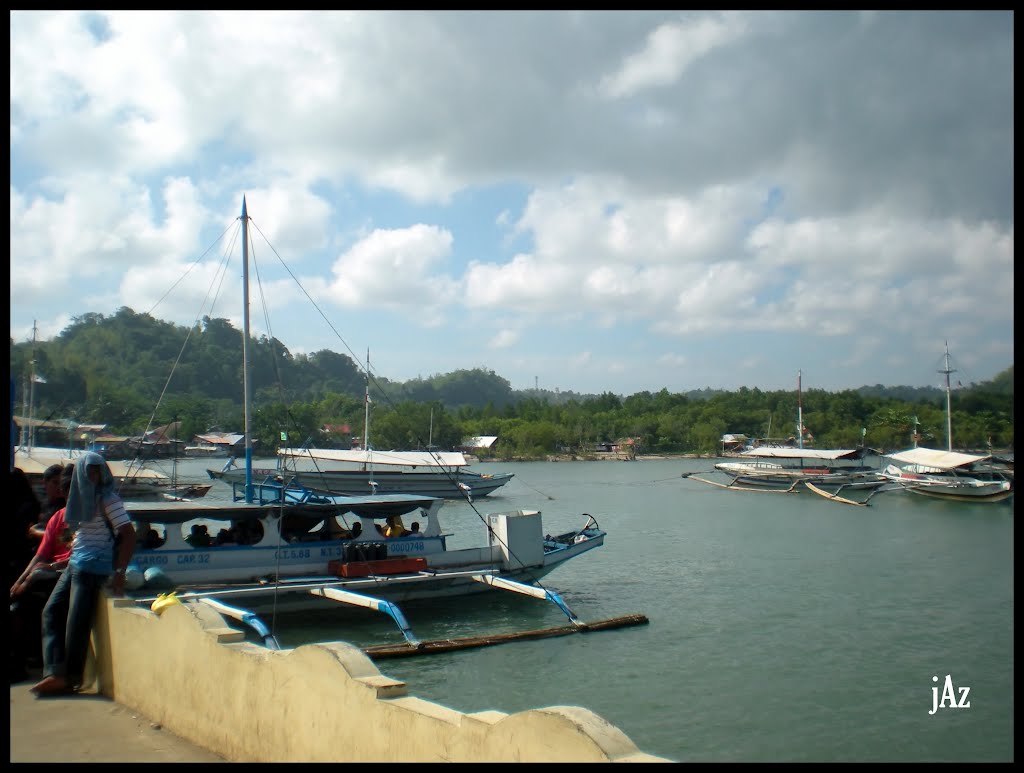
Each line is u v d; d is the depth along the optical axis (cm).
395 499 2342
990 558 3475
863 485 6812
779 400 16812
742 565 3281
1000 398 11894
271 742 596
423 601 2300
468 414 17412
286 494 2462
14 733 693
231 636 672
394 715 500
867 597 2656
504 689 1702
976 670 1878
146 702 742
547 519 5022
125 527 836
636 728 1520
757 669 1864
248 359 2502
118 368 15700
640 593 2708
